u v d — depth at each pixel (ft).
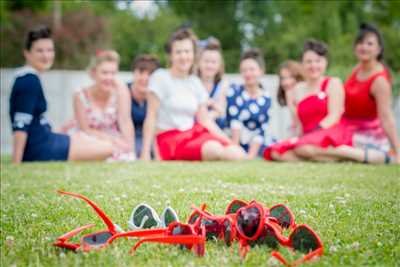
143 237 6.68
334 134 21.03
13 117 21.57
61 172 16.06
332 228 7.50
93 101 23.57
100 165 18.49
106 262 5.91
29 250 6.50
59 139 22.11
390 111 21.35
